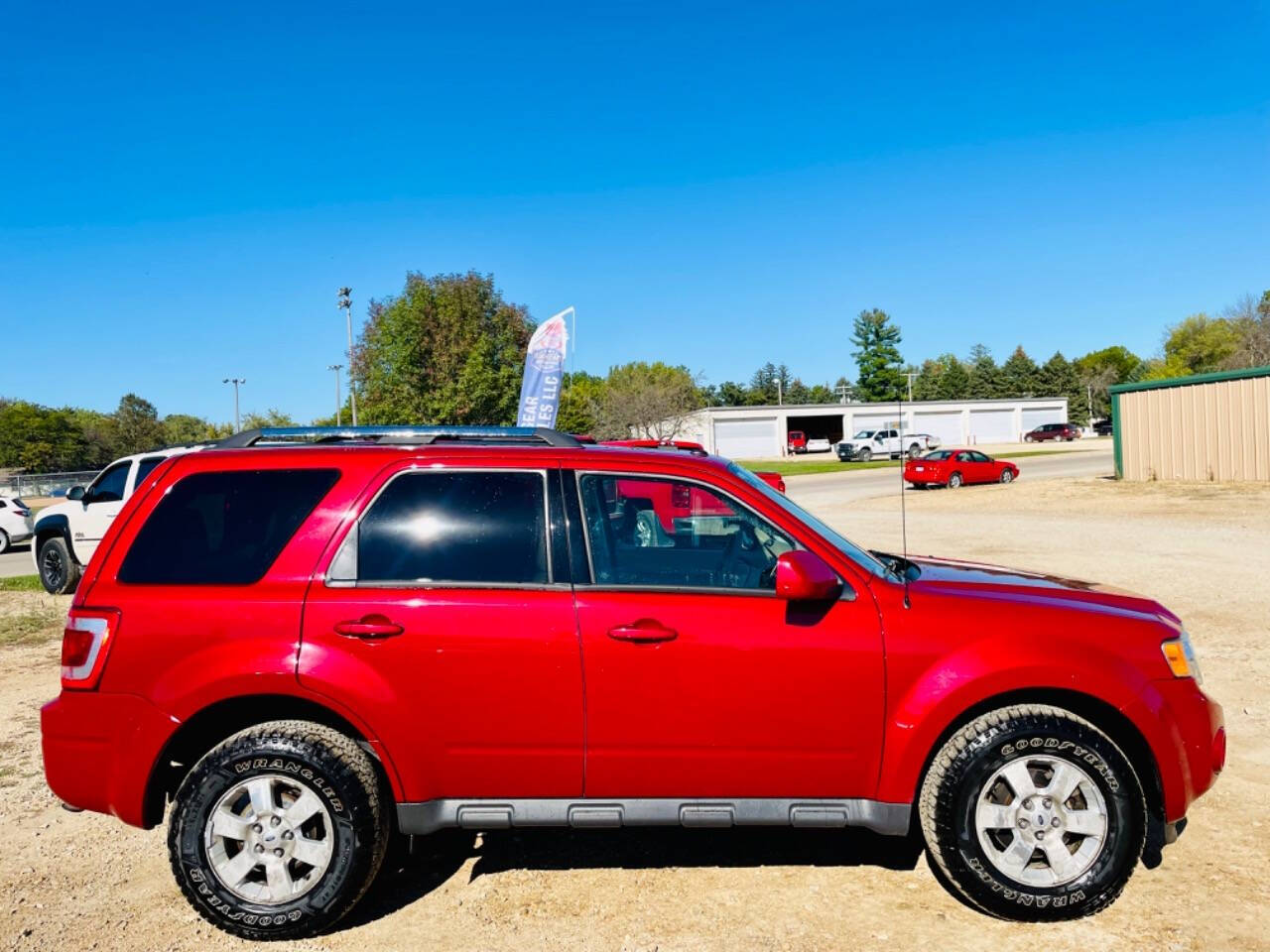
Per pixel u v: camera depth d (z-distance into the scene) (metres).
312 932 3.54
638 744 3.62
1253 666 7.18
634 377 66.12
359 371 37.16
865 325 67.12
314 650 3.57
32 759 5.80
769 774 3.64
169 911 3.81
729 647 3.59
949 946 3.39
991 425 69.06
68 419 75.06
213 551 3.73
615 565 3.76
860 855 4.22
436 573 3.69
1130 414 26.89
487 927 3.59
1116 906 3.66
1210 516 18.48
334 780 3.52
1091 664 3.58
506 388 35.12
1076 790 3.57
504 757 3.62
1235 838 4.28
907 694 3.60
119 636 3.60
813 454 65.94
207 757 3.57
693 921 3.61
